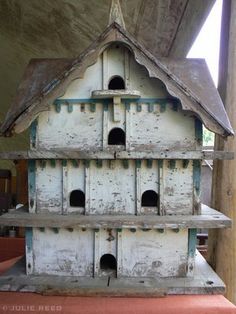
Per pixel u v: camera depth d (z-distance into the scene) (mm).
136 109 1406
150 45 3262
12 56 3885
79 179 1436
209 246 1767
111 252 1438
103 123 1404
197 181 1419
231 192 1656
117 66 1388
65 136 1423
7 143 5023
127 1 2621
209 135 7473
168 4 2525
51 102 1305
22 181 3387
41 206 1449
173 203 1427
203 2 2260
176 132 1410
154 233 1428
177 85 1292
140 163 1411
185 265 1435
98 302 1292
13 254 2156
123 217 1377
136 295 1324
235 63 1647
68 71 1283
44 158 1349
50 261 1451
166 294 1336
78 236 1439
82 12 2877
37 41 3496
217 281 1398
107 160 1416
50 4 2932
